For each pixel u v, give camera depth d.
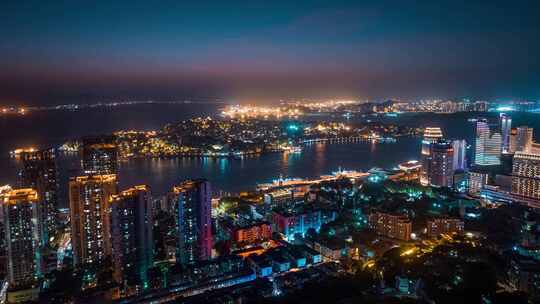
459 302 197.75
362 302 198.88
